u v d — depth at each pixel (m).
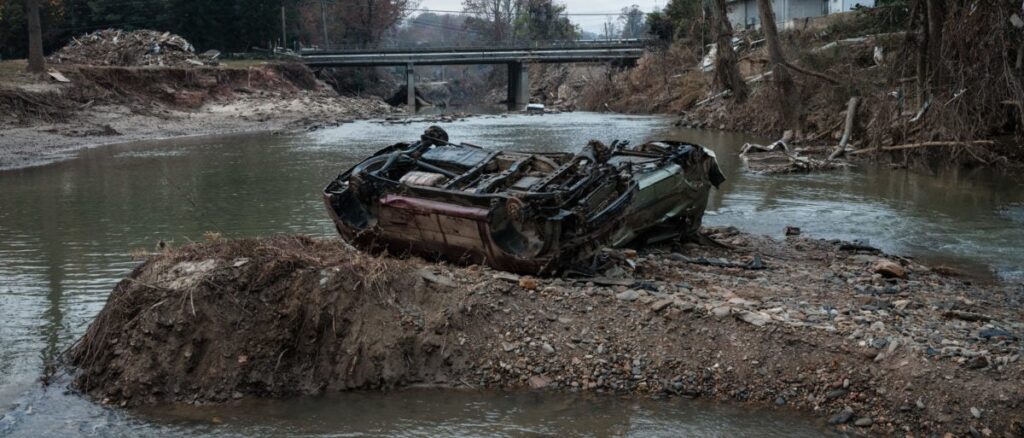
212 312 8.10
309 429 7.16
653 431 7.04
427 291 8.61
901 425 7.01
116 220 16.02
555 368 7.93
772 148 27.64
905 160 23.72
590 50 72.50
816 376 7.60
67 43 67.50
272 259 8.57
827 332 8.12
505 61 72.69
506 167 11.27
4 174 23.31
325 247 9.52
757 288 10.02
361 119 48.22
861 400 7.32
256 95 53.75
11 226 15.50
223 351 7.94
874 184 20.72
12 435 7.02
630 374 7.82
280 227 15.09
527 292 8.98
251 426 7.23
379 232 10.45
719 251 12.78
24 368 8.34
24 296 10.78
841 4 56.28
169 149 30.38
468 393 7.73
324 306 8.23
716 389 7.63
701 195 12.90
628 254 11.24
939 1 24.88
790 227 14.74
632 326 8.40
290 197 18.59
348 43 93.38
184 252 8.95
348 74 80.19
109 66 46.56
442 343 8.10
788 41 42.16
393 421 7.28
